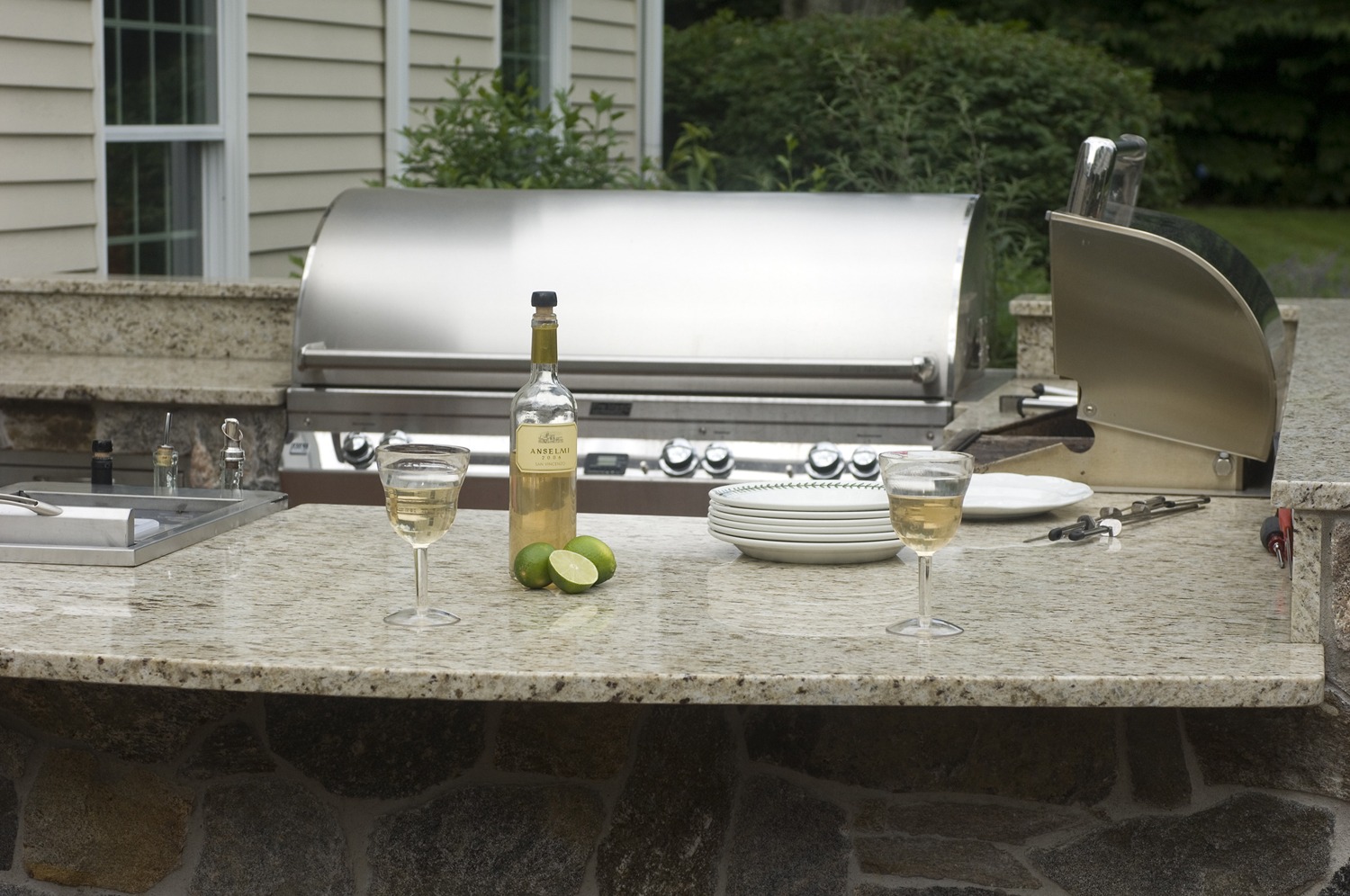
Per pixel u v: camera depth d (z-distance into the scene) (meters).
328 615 2.05
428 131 6.72
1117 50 19.50
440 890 2.28
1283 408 2.63
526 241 4.24
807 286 4.05
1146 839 2.12
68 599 2.12
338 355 4.09
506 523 2.73
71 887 2.36
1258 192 20.42
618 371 4.01
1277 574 2.32
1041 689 1.78
